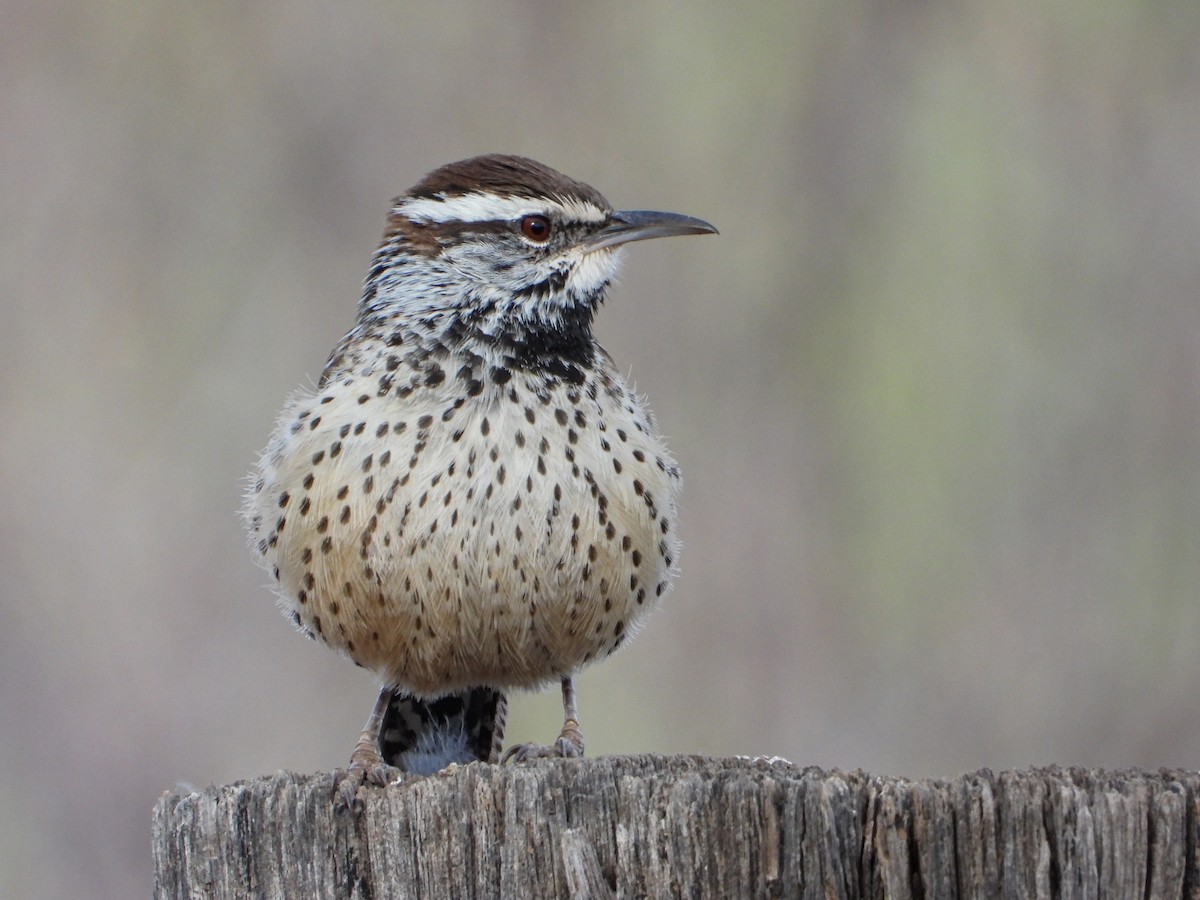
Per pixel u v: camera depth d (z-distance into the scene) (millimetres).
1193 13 14891
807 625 13711
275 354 14844
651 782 5527
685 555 13867
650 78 15516
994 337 14562
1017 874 5262
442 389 7270
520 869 5609
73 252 15000
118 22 15516
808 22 15391
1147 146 14820
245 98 15461
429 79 15539
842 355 14625
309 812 5949
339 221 15289
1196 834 5227
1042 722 13312
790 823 5387
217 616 13828
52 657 13539
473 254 7695
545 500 7145
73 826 13133
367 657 7770
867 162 15102
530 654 7645
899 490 14203
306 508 7324
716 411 14414
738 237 14984
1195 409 14102
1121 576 13719
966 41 15258
